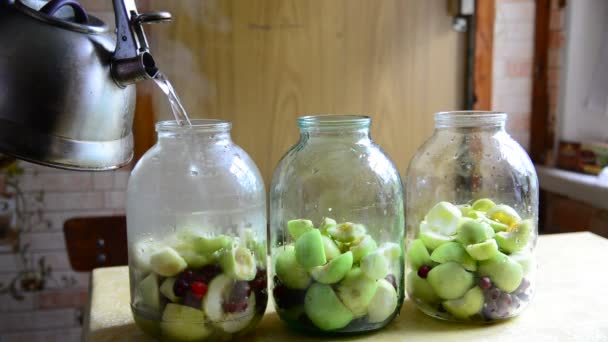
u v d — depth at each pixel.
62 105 0.59
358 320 0.69
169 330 0.67
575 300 0.81
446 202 0.77
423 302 0.75
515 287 0.72
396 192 0.74
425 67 1.62
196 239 0.67
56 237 1.56
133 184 0.71
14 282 1.57
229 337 0.69
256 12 1.52
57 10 0.64
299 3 1.53
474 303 0.71
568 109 1.68
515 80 1.69
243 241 0.70
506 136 0.82
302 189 0.74
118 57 0.64
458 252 0.71
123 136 0.68
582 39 1.65
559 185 1.60
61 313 1.60
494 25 1.64
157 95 1.50
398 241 0.74
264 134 1.58
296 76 1.56
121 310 0.81
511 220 0.76
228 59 1.53
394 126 1.63
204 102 1.54
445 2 1.60
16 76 0.58
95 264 1.21
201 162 0.71
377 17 1.58
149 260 0.67
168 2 1.47
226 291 0.67
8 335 1.59
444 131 0.81
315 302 0.68
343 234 0.71
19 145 0.58
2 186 1.51
